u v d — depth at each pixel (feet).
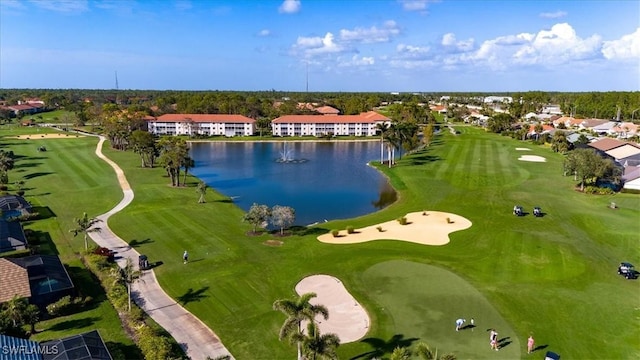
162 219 284.82
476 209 313.12
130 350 144.77
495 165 466.70
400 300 179.52
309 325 125.59
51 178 402.31
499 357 142.00
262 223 261.65
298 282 196.03
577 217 288.71
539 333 156.15
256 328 159.43
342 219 306.35
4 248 215.92
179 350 145.28
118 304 171.01
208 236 253.85
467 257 224.12
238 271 207.00
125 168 454.81
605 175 362.12
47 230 262.06
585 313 169.78
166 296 183.11
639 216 290.35
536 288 189.98
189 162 388.57
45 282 171.53
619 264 216.54
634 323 163.02
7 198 288.92
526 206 316.81
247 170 487.61
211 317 166.81
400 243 244.83
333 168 498.69
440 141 651.66
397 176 435.53
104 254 218.18
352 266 212.64
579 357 142.51
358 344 149.59
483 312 169.99
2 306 155.33
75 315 166.50
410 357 139.44
